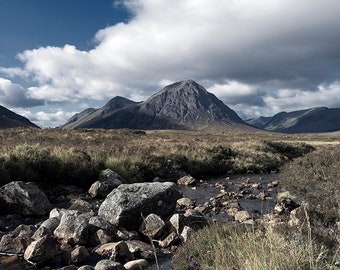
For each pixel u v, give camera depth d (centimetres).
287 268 423
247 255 464
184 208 1462
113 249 842
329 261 462
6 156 1725
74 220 962
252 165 3145
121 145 3083
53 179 1775
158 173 2347
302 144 5097
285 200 1345
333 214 930
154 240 977
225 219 1250
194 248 670
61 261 819
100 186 1680
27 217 1260
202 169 2773
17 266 781
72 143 3238
